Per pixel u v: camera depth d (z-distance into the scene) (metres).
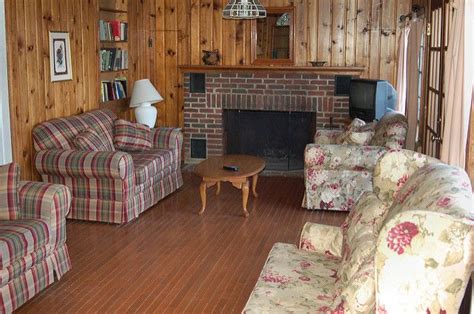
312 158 5.64
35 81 5.42
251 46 7.66
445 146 3.86
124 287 3.87
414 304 1.90
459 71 3.64
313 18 7.46
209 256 4.48
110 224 5.28
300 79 7.61
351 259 2.43
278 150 7.94
